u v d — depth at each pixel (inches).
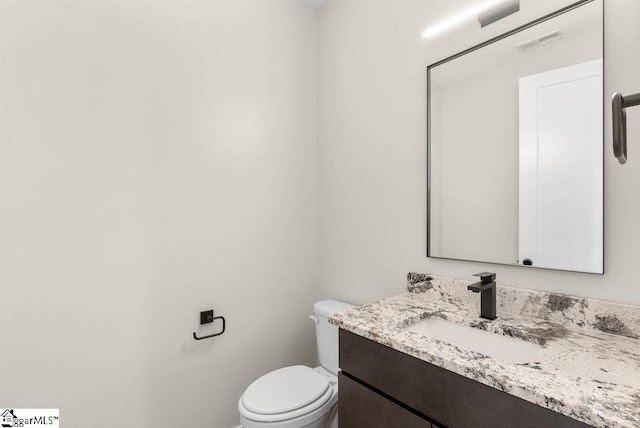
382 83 66.2
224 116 66.4
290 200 77.9
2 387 44.3
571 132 42.0
